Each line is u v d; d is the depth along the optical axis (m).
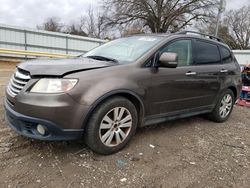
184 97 4.15
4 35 19.84
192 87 4.25
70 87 2.88
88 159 3.16
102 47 4.45
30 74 2.96
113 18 34.59
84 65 3.17
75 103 2.89
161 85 3.72
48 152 3.25
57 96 2.82
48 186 2.61
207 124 5.00
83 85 2.95
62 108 2.83
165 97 3.83
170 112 4.02
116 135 3.33
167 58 3.55
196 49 4.49
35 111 2.82
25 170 2.84
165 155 3.45
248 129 4.98
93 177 2.81
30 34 21.06
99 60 3.59
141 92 3.47
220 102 5.04
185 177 2.96
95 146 3.14
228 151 3.77
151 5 33.06
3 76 11.33
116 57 3.83
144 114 3.64
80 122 2.95
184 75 4.06
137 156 3.34
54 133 2.89
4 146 3.32
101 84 3.07
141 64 3.54
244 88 7.52
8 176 2.71
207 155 3.57
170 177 2.94
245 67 7.79
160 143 3.81
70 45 23.41
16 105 2.96
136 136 3.98
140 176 2.90
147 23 34.66
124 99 3.32
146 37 4.21
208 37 4.98
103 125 3.17
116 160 3.20
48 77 2.89
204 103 4.64
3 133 3.71
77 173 2.86
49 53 20.11
